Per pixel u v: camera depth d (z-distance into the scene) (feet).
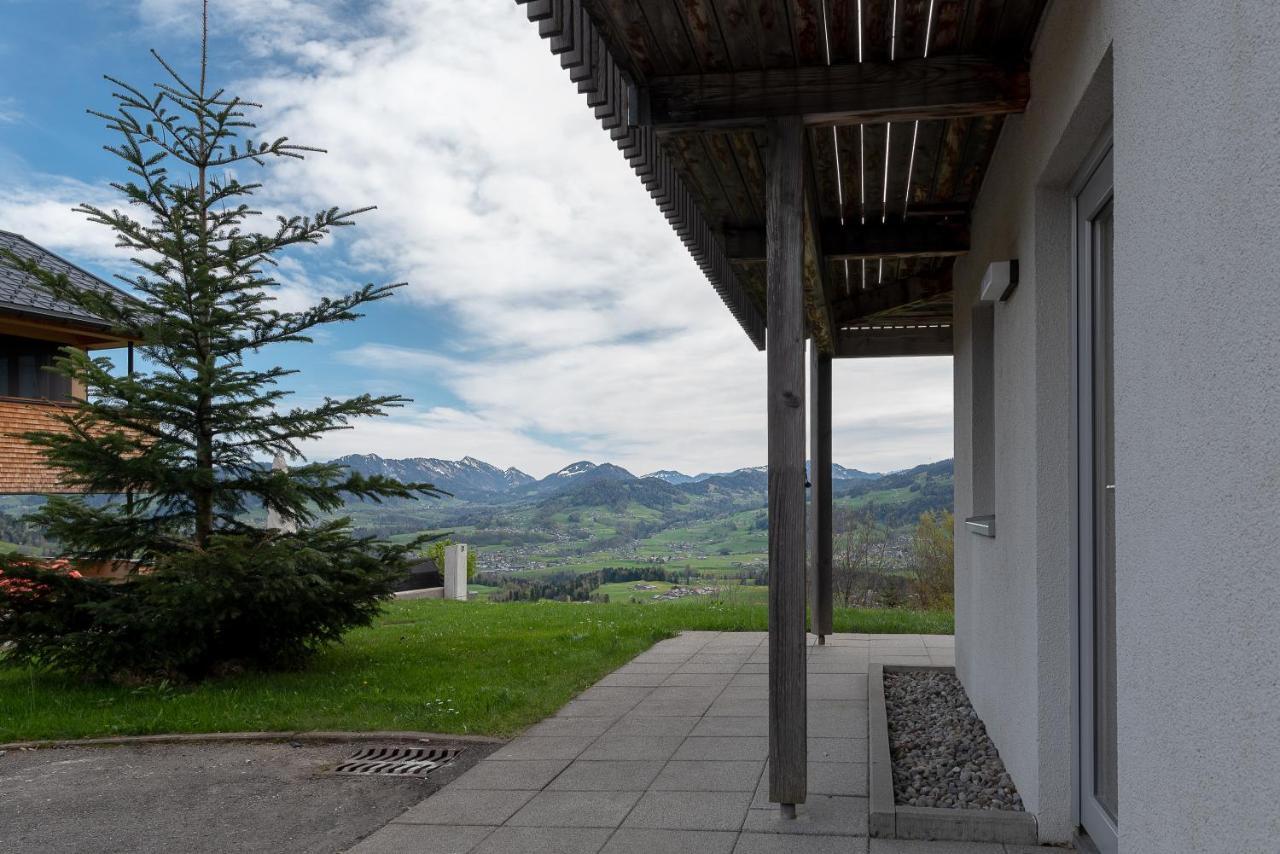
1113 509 10.46
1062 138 10.52
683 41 12.50
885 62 13.01
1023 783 12.90
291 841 12.75
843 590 52.08
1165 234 6.42
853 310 27.02
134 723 19.52
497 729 18.67
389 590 26.71
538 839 12.23
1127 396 7.27
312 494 26.30
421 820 13.25
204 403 24.75
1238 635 5.18
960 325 21.77
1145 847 6.80
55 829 13.56
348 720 19.54
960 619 22.13
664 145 16.44
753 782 14.65
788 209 13.08
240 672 25.61
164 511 25.54
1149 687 6.73
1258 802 4.91
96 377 23.65
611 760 16.19
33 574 23.06
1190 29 5.94
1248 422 5.06
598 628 34.55
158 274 24.82
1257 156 4.94
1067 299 12.05
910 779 14.52
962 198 19.66
